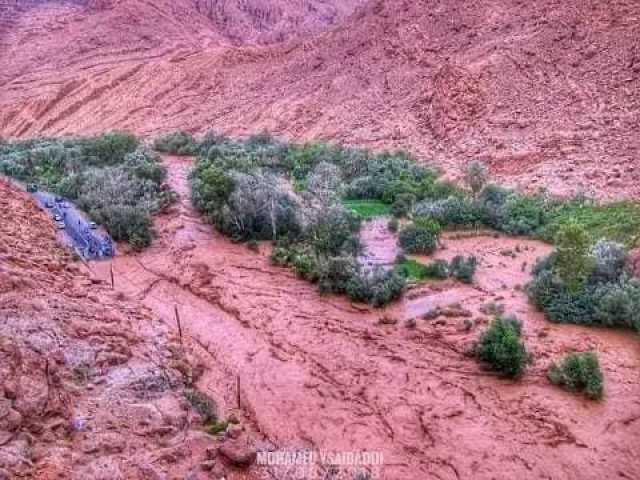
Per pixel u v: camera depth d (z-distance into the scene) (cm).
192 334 2319
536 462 1728
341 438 1792
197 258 2909
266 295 2602
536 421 1870
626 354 2164
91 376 1686
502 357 2033
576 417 1881
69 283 2277
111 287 2491
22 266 2228
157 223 3312
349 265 2645
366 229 3366
